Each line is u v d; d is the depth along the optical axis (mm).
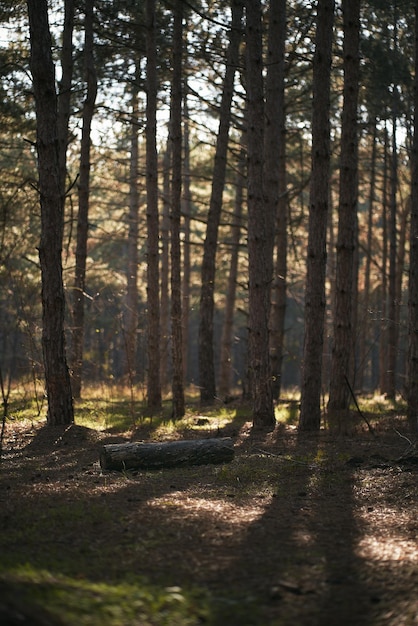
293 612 4652
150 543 6023
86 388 22953
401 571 5379
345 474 9227
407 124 22047
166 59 19375
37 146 12594
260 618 4535
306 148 26500
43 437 11867
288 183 28156
